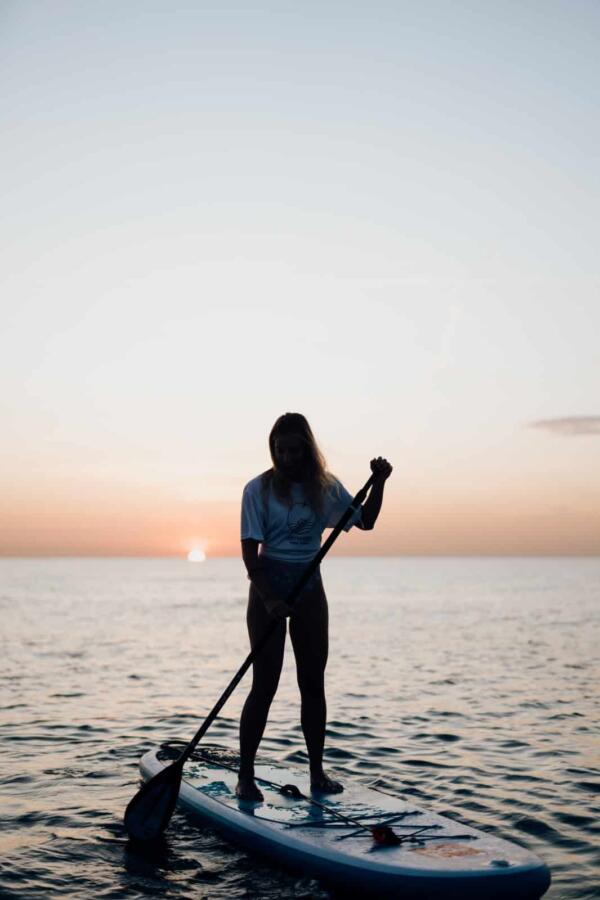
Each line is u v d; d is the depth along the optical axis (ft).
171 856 13.34
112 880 12.52
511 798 17.42
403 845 12.17
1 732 24.54
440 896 11.04
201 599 140.46
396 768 20.04
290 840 12.48
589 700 31.35
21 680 37.19
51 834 14.64
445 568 545.44
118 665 43.75
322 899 11.62
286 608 13.21
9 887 12.30
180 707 29.55
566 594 153.07
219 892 12.00
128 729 25.07
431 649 52.90
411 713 28.25
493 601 126.11
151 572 448.24
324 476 13.97
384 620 83.10
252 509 13.82
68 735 24.07
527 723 26.35
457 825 12.99
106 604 119.75
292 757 20.98
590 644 56.39
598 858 13.84
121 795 17.25
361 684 36.11
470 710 28.94
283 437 13.73
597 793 17.81
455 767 20.16
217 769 16.07
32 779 18.63
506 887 11.09
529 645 55.72
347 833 12.71
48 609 103.86
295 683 36.04
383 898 11.30
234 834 13.47
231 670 41.73
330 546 13.37
